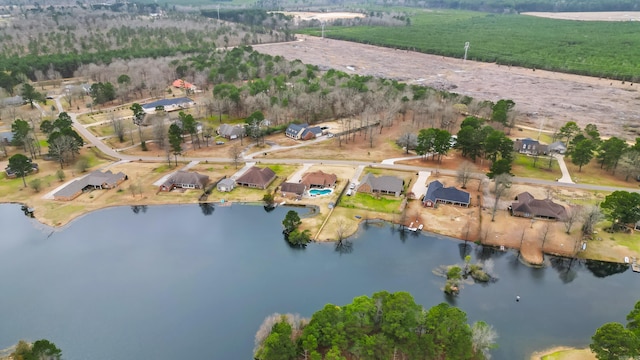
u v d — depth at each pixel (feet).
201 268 329.93
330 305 251.19
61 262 338.75
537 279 315.17
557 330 267.39
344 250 350.64
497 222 379.55
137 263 336.90
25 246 358.84
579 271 324.19
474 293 300.40
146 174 479.82
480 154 506.89
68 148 498.28
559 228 368.48
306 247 354.74
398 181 435.12
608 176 468.34
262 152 545.85
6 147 549.13
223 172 483.92
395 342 240.73
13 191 442.50
